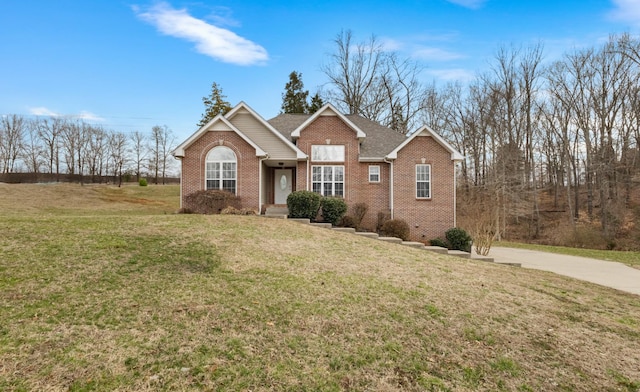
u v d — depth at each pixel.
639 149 31.23
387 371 4.61
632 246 26.86
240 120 19.91
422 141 19.58
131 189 43.16
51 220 11.31
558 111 34.75
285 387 4.12
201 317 5.64
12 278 6.54
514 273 11.20
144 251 8.74
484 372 4.75
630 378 4.84
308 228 14.23
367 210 19.80
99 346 4.62
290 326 5.62
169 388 3.92
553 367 5.02
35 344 4.55
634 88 31.08
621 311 7.75
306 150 19.86
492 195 33.88
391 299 7.07
